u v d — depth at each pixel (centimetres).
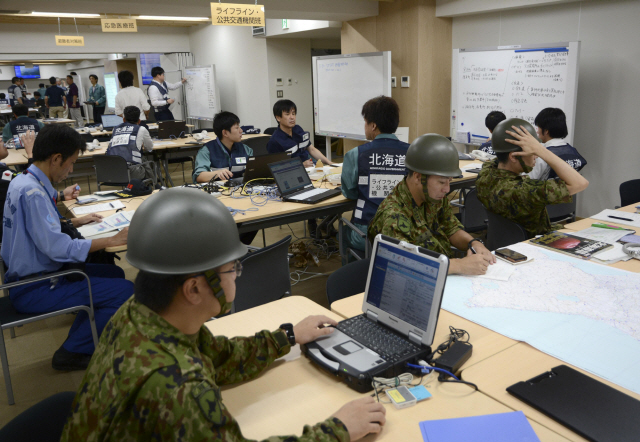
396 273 142
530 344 140
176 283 90
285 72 898
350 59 654
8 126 680
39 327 320
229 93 1005
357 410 107
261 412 118
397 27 609
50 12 530
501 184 258
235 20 478
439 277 128
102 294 246
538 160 319
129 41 1055
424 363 129
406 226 201
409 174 204
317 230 457
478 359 134
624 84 449
